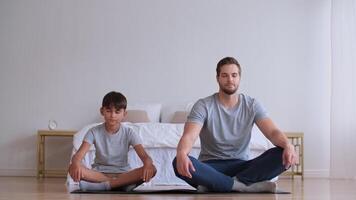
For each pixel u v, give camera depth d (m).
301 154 5.21
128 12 5.67
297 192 3.10
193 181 2.72
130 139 3.09
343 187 3.75
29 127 5.56
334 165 5.29
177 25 5.68
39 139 5.14
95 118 5.59
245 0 5.67
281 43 5.67
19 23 5.61
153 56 5.66
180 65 5.66
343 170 5.26
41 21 5.62
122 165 3.09
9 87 5.57
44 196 2.59
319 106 5.61
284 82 5.64
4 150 5.53
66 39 5.64
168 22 5.68
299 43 5.66
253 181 2.76
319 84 5.63
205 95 5.65
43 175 5.17
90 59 5.64
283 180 4.93
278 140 2.65
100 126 3.12
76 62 5.63
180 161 2.56
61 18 5.64
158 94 5.64
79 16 5.65
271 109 5.62
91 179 2.96
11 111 5.56
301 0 5.67
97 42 5.65
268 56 5.66
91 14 5.66
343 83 5.30
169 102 5.63
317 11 5.65
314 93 5.62
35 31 5.62
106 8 5.66
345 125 5.28
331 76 5.37
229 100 2.84
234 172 2.82
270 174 2.72
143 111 5.23
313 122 5.61
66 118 5.59
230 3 5.67
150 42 5.67
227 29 5.65
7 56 5.59
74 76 5.62
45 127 5.56
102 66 5.64
